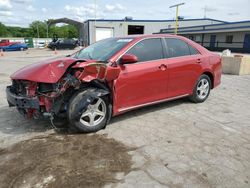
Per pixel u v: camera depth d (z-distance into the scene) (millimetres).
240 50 31688
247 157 3084
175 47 4766
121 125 4027
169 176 2637
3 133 3664
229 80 8828
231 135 3744
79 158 2963
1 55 21406
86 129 3604
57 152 3094
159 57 4418
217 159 3012
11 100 3559
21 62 14914
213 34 36250
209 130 3916
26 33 89875
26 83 3404
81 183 2490
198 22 47750
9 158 2951
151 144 3369
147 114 4598
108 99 3791
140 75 4043
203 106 5242
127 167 2793
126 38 4402
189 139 3559
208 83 5492
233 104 5492
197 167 2822
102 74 3500
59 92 3311
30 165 2801
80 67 3357
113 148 3229
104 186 2451
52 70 3354
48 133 3660
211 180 2588
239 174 2713
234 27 30562
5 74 9656
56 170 2707
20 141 3398
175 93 4781
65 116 3568
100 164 2842
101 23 41250
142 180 2557
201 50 5293
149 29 45656
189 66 4883
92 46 4754
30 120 4172
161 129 3900
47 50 32781
